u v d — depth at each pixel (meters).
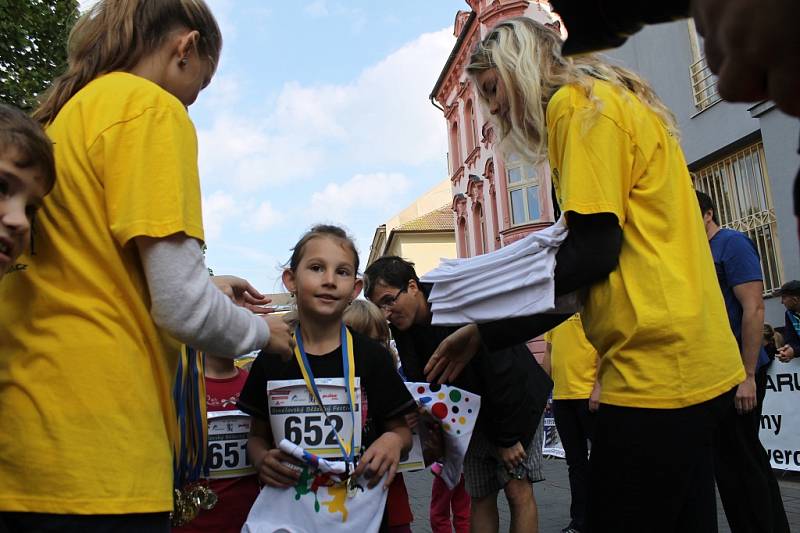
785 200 9.48
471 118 29.62
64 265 1.51
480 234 29.06
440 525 4.65
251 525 2.42
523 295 2.04
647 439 1.89
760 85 0.69
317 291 2.56
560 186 2.10
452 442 2.87
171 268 1.52
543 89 2.20
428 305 3.50
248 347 1.69
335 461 2.42
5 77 12.22
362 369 2.57
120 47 1.81
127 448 1.45
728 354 1.99
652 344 1.92
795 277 9.41
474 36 27.22
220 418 2.81
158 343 1.58
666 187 2.04
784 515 3.69
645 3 0.83
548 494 7.06
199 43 1.91
